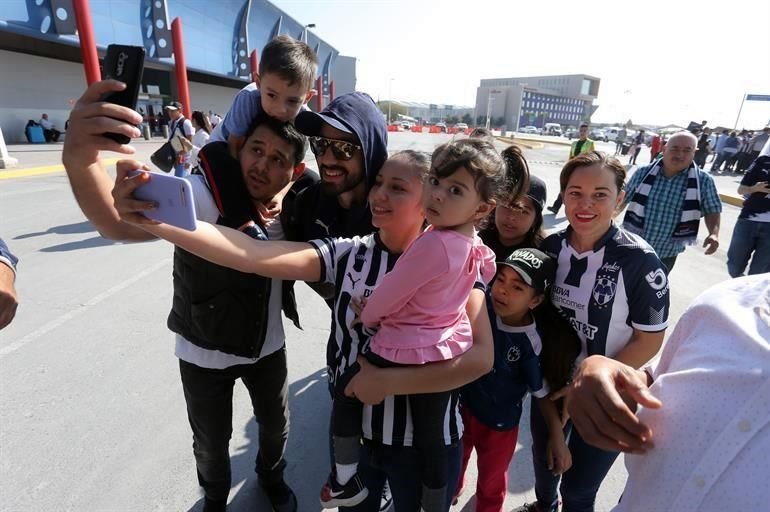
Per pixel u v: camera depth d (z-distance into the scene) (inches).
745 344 32.9
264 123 63.2
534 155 1006.4
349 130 63.6
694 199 142.2
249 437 104.1
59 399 111.3
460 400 77.5
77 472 90.3
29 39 708.7
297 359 137.8
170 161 202.7
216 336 66.9
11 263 50.9
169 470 92.0
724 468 30.7
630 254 64.8
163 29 700.0
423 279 48.7
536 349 72.7
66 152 46.5
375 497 68.0
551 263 70.6
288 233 77.2
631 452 37.0
